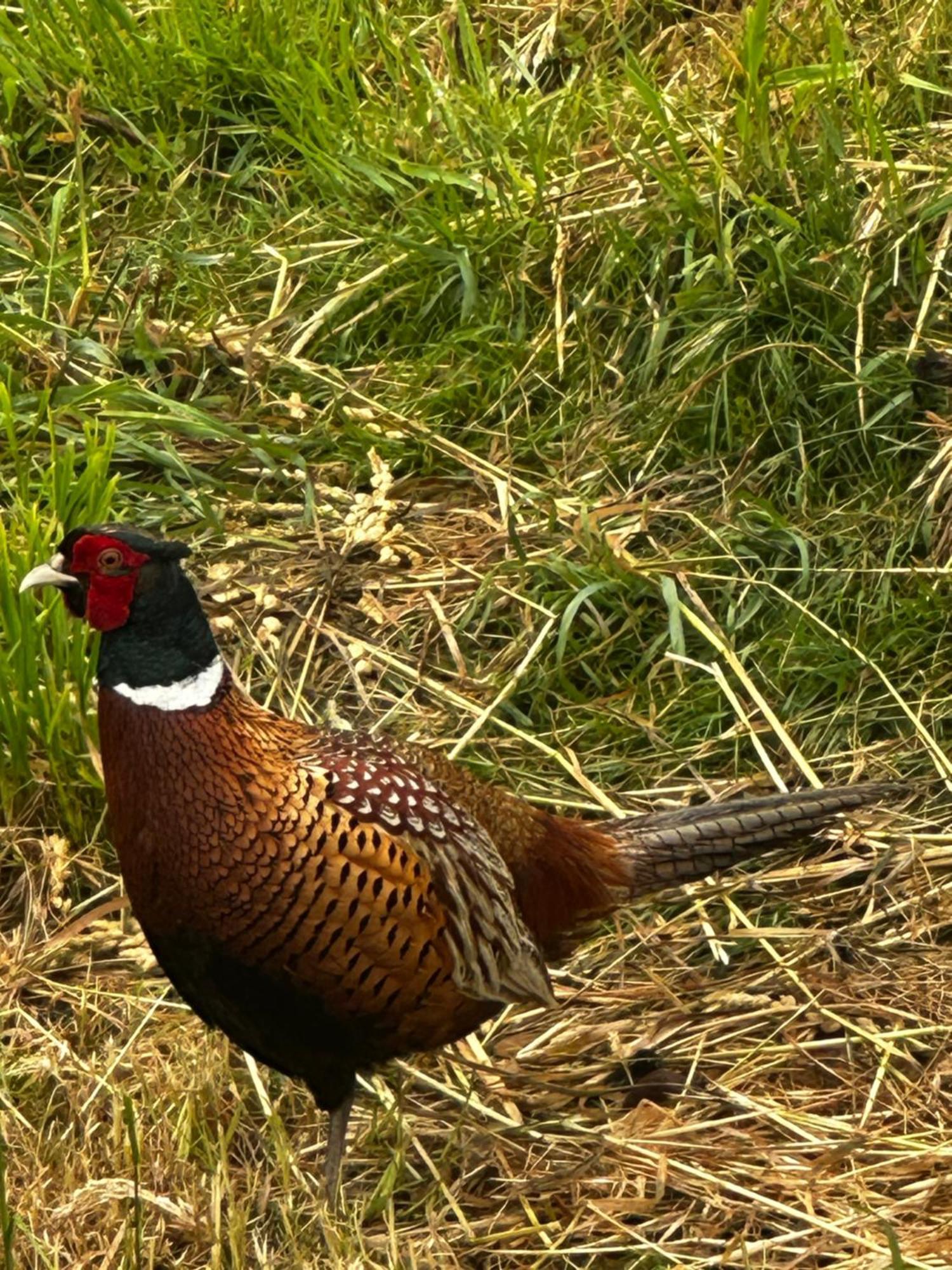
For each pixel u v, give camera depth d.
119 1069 7.59
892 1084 7.59
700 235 10.91
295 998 6.82
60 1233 6.76
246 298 11.46
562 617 9.62
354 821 6.69
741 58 11.79
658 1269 6.80
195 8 12.62
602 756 9.25
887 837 8.77
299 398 10.62
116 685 6.61
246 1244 6.81
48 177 12.33
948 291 10.65
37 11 12.70
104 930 8.26
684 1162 7.26
